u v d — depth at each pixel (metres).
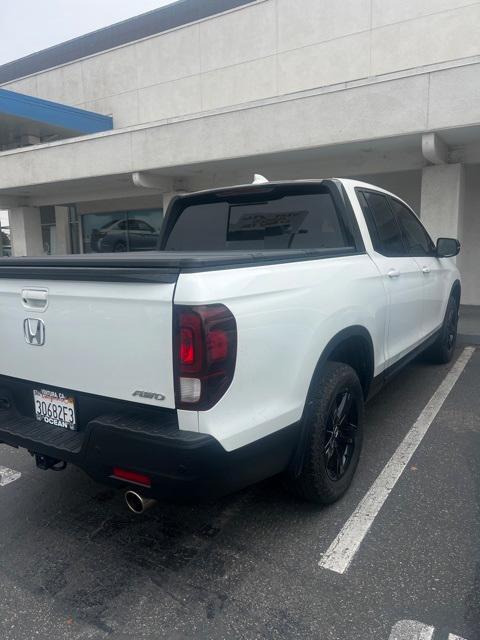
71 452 2.48
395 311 3.99
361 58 12.79
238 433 2.30
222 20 14.96
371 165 9.77
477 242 10.49
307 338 2.73
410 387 5.36
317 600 2.38
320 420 2.86
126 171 11.47
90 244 17.47
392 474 3.52
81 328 2.48
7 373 2.92
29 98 15.60
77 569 2.66
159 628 2.25
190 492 2.24
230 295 2.24
